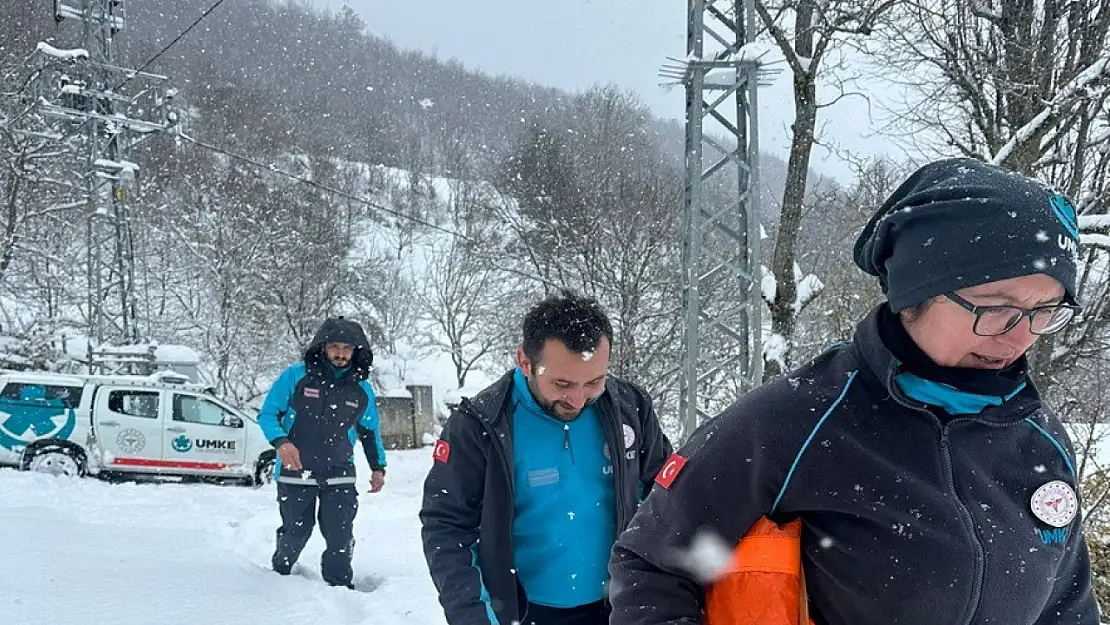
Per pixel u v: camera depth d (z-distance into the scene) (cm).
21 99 1864
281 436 505
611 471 267
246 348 2588
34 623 325
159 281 2631
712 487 144
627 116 2383
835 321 1472
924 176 144
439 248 3666
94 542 513
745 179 866
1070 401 877
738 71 845
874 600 137
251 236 2620
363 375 529
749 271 862
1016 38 967
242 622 366
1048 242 124
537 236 2409
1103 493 652
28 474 959
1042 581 141
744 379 886
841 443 137
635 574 152
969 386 133
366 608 434
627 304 2077
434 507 258
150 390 1163
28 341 2044
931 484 135
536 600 266
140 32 1814
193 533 661
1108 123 910
